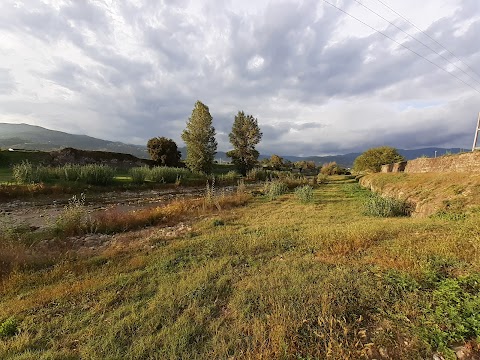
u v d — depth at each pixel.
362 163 37.34
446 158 14.40
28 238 8.16
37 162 33.47
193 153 35.53
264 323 3.23
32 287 5.01
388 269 4.33
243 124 48.25
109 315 3.80
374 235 6.48
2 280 5.21
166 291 4.38
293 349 2.75
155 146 46.41
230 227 9.37
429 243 5.31
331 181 34.66
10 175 23.20
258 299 3.92
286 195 20.14
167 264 5.73
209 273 5.00
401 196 13.67
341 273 4.43
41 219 12.38
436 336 2.70
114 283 4.84
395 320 3.04
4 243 6.94
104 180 22.45
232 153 49.56
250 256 5.96
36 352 3.05
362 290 3.72
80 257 6.52
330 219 10.46
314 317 3.24
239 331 3.19
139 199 19.88
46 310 4.02
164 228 10.02
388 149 33.97
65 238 8.56
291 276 4.50
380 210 11.47
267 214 12.35
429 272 3.93
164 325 3.43
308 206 14.55
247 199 17.41
